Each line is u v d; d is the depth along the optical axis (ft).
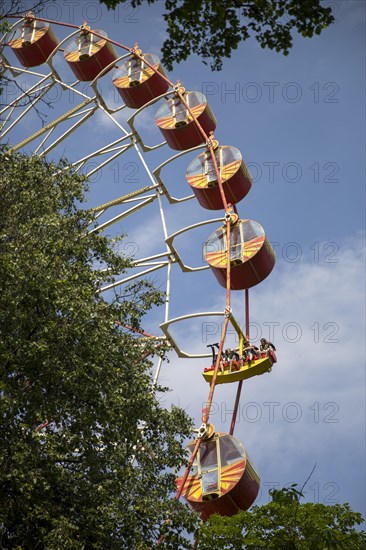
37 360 100.58
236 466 154.40
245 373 163.84
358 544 130.72
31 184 121.49
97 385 104.17
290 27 81.15
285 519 133.69
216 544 134.72
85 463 104.22
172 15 82.53
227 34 82.94
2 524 97.71
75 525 99.96
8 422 98.63
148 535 105.81
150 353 119.65
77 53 213.87
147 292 119.75
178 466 113.39
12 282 103.09
